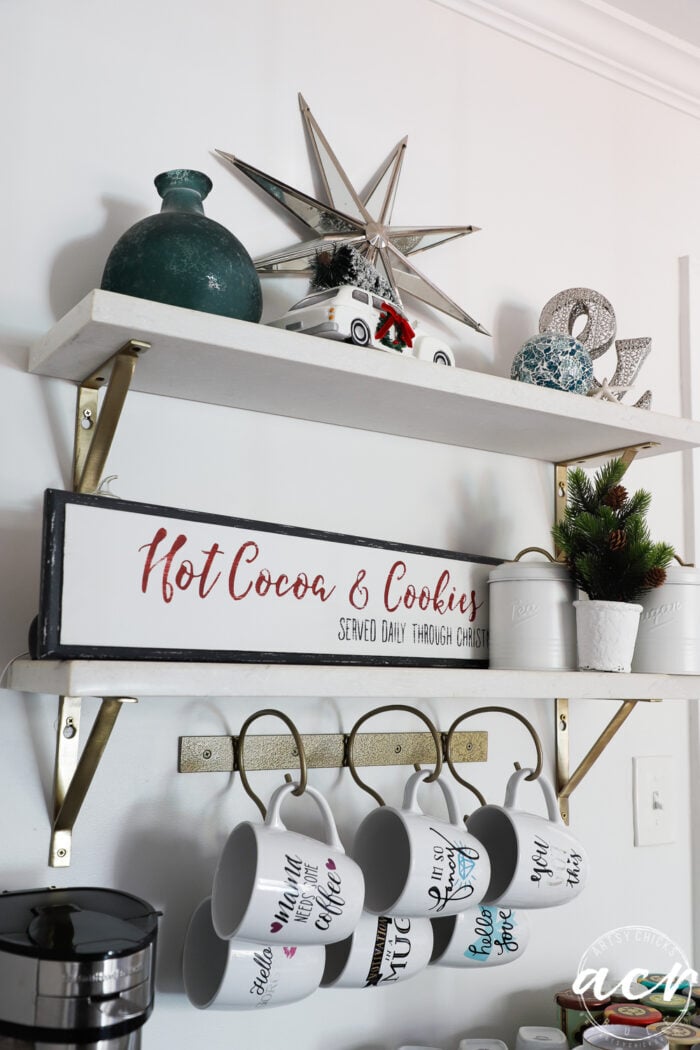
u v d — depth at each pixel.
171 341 0.75
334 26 1.09
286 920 0.79
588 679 0.93
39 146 0.88
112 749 0.86
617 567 0.96
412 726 1.05
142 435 0.90
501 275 1.20
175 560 0.76
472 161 1.19
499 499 1.15
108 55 0.93
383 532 1.05
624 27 1.30
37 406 0.85
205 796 0.91
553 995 1.13
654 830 1.24
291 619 0.83
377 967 0.89
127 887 0.86
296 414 0.98
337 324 0.84
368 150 1.10
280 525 0.83
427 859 0.87
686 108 1.42
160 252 0.79
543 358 1.04
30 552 0.83
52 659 0.69
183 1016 0.88
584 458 1.17
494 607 0.99
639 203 1.35
